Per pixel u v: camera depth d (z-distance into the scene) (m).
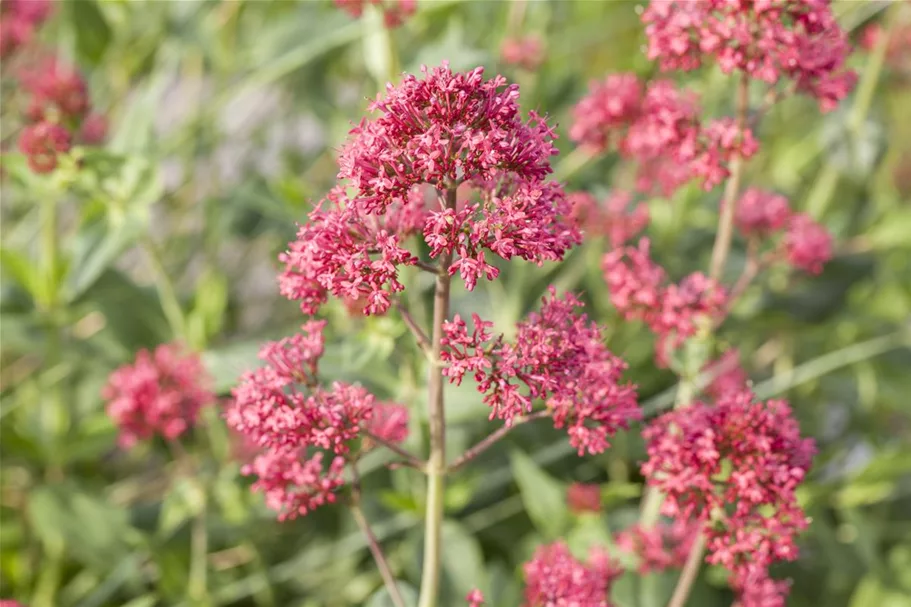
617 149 0.71
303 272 0.52
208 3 0.95
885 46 0.86
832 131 0.90
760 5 0.57
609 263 0.65
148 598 0.70
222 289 0.89
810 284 0.85
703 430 0.54
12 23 0.85
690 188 0.84
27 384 0.89
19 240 0.99
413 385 0.70
